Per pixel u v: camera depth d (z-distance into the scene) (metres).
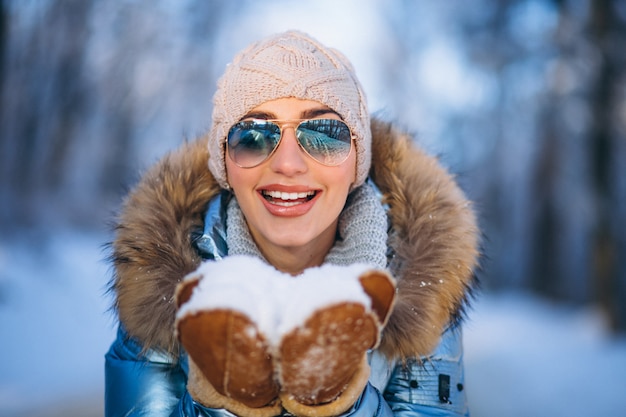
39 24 14.56
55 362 6.66
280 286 1.14
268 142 1.54
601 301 11.44
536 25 11.59
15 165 15.26
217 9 19.98
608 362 8.67
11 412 4.81
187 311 1.09
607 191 11.41
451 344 1.69
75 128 17.31
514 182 18.62
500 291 18.84
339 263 1.68
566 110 11.55
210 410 1.34
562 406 6.38
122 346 1.68
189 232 1.65
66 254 12.30
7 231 11.55
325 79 1.58
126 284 1.61
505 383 7.04
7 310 8.30
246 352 1.08
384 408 1.47
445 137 17.78
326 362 1.10
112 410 1.63
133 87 19.62
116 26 17.44
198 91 20.91
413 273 1.62
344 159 1.58
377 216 1.67
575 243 17.17
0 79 12.75
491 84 13.50
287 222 1.57
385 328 1.58
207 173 1.75
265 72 1.57
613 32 10.65
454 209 1.70
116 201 2.00
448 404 1.64
